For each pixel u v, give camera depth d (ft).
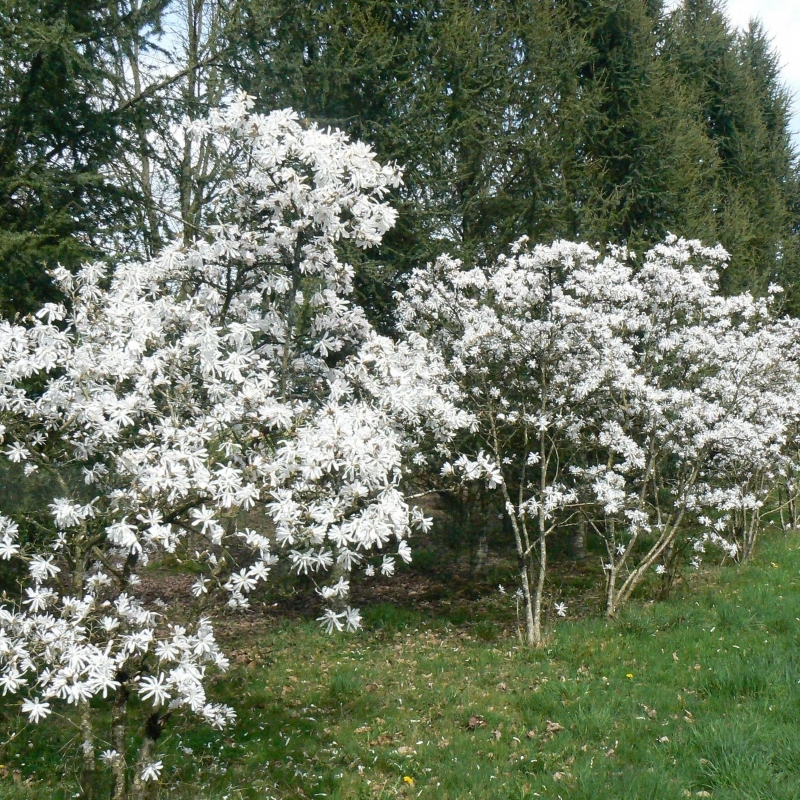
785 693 17.76
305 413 14.33
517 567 33.58
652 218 38.42
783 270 53.16
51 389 13.80
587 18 39.50
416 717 18.42
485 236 33.06
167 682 11.88
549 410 25.12
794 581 27.91
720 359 27.68
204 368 13.39
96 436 13.24
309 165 16.55
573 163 36.14
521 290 24.02
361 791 14.75
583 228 34.42
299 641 25.57
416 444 21.17
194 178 28.84
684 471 28.25
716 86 55.16
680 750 15.44
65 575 19.56
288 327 16.39
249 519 19.02
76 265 20.48
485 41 32.40
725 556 31.99
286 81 28.99
